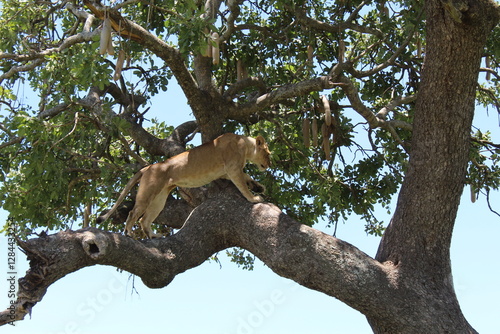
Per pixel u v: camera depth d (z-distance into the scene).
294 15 16.38
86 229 11.29
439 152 11.91
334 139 15.22
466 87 11.70
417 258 11.95
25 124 13.05
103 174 14.08
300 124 15.81
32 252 10.61
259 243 12.51
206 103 14.17
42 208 14.93
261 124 16.55
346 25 15.59
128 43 12.60
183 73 13.45
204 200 13.80
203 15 13.54
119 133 14.03
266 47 16.55
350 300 11.76
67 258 10.79
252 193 14.04
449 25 11.31
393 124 14.45
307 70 15.32
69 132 13.58
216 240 13.19
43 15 15.91
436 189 11.95
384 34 15.88
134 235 13.98
